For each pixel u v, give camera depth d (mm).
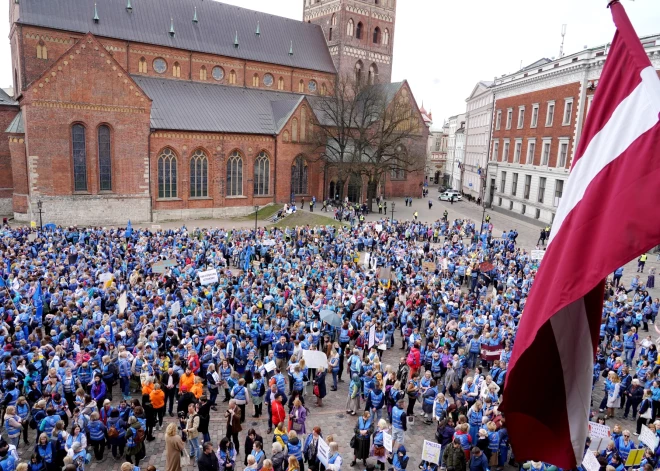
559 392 6891
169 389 20375
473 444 17484
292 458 14031
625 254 5754
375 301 29547
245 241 45375
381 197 93688
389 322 28281
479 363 26109
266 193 76875
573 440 6789
